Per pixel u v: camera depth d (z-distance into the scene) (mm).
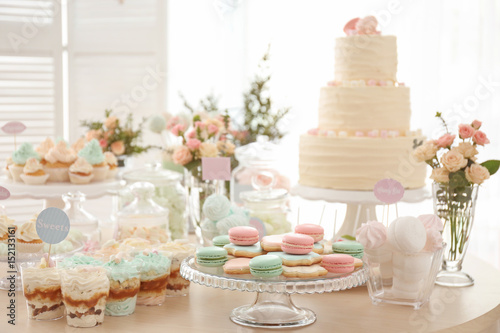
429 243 1815
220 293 1975
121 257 1742
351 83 2398
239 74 4500
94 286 1616
